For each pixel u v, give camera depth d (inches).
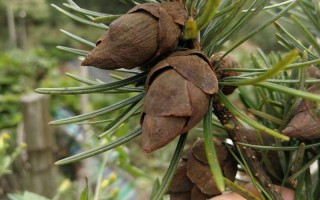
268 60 9.4
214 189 7.0
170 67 5.9
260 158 7.5
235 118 6.8
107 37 6.0
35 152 19.4
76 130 30.0
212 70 6.0
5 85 36.4
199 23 6.0
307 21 9.2
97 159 20.8
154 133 5.5
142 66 6.5
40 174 19.5
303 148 6.5
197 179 7.0
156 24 6.0
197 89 5.7
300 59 7.5
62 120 6.6
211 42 6.9
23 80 37.4
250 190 7.5
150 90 5.7
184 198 7.4
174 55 6.0
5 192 21.0
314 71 7.3
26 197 10.8
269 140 7.6
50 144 19.9
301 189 7.0
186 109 5.6
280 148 6.7
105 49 5.9
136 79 6.6
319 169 7.5
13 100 33.9
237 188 6.3
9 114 33.3
